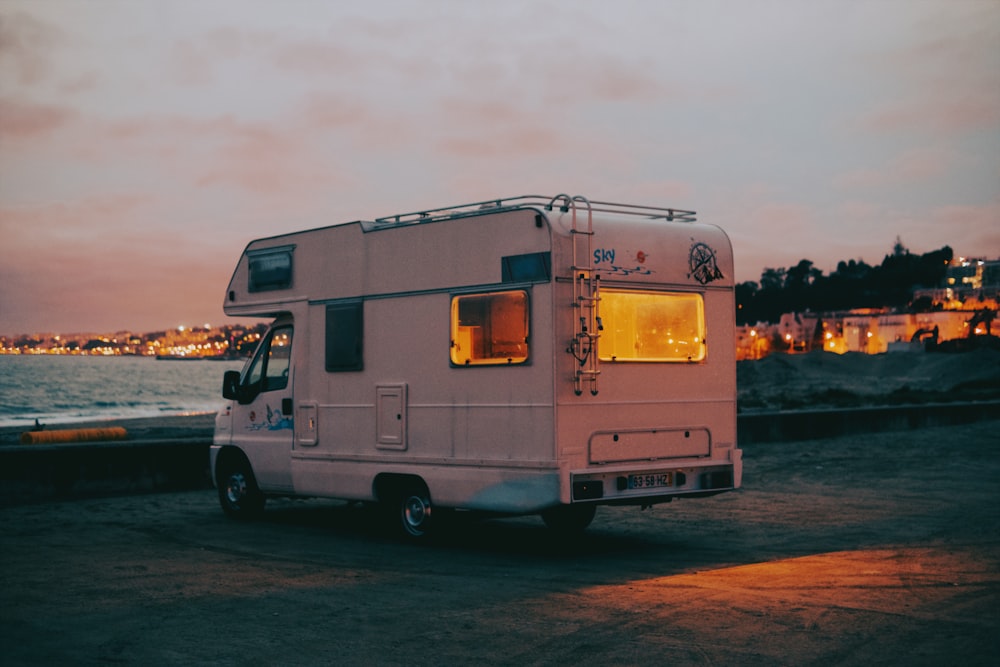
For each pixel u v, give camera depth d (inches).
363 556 392.2
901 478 669.3
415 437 410.3
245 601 307.1
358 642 256.1
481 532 459.8
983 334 6387.8
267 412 488.4
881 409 1109.7
